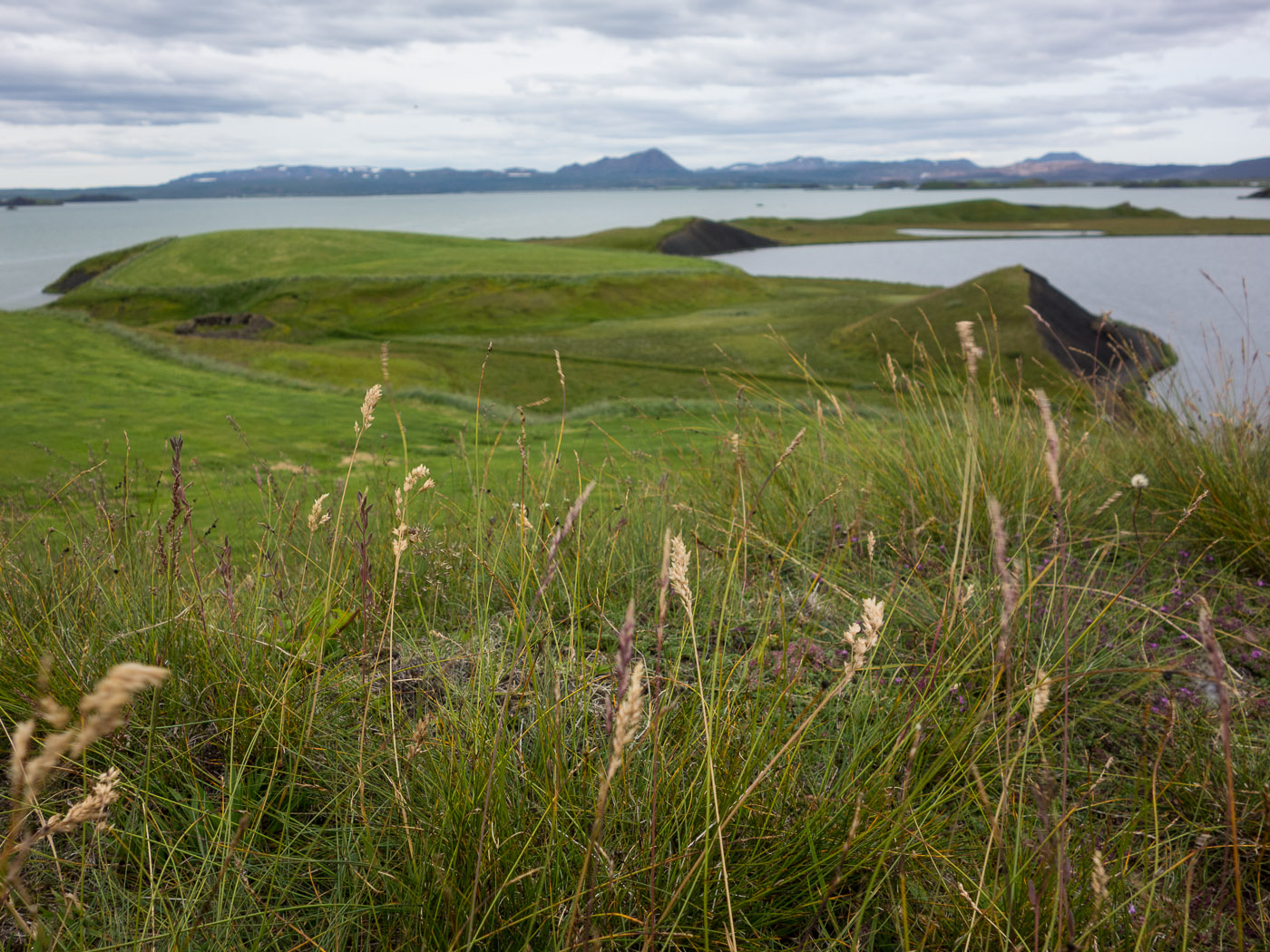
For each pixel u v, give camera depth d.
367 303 72.25
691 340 49.78
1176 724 2.46
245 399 19.98
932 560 3.70
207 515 6.16
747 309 66.50
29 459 11.32
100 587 2.71
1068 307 41.44
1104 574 3.60
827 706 2.54
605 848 1.78
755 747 1.96
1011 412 4.96
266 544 3.59
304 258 90.62
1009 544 3.72
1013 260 113.94
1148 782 2.24
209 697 2.34
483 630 2.22
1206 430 4.59
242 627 2.59
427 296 73.00
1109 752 2.46
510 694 2.06
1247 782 2.20
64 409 16.78
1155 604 3.17
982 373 14.77
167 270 89.50
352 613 2.82
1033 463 4.27
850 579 3.50
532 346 49.75
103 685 0.77
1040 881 1.73
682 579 1.31
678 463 5.43
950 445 4.48
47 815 1.89
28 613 2.67
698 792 1.86
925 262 119.81
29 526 3.85
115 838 1.89
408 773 1.96
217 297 77.62
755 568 3.57
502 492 4.16
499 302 71.00
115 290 82.44
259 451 13.04
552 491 4.14
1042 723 2.39
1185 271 88.44
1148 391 5.20
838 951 1.78
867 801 1.94
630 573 3.49
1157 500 4.39
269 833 2.01
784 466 4.61
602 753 2.00
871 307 61.12
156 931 1.62
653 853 1.48
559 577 3.15
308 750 2.18
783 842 1.87
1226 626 3.13
